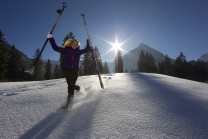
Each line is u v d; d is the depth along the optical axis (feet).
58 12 13.34
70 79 10.18
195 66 187.62
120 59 169.07
